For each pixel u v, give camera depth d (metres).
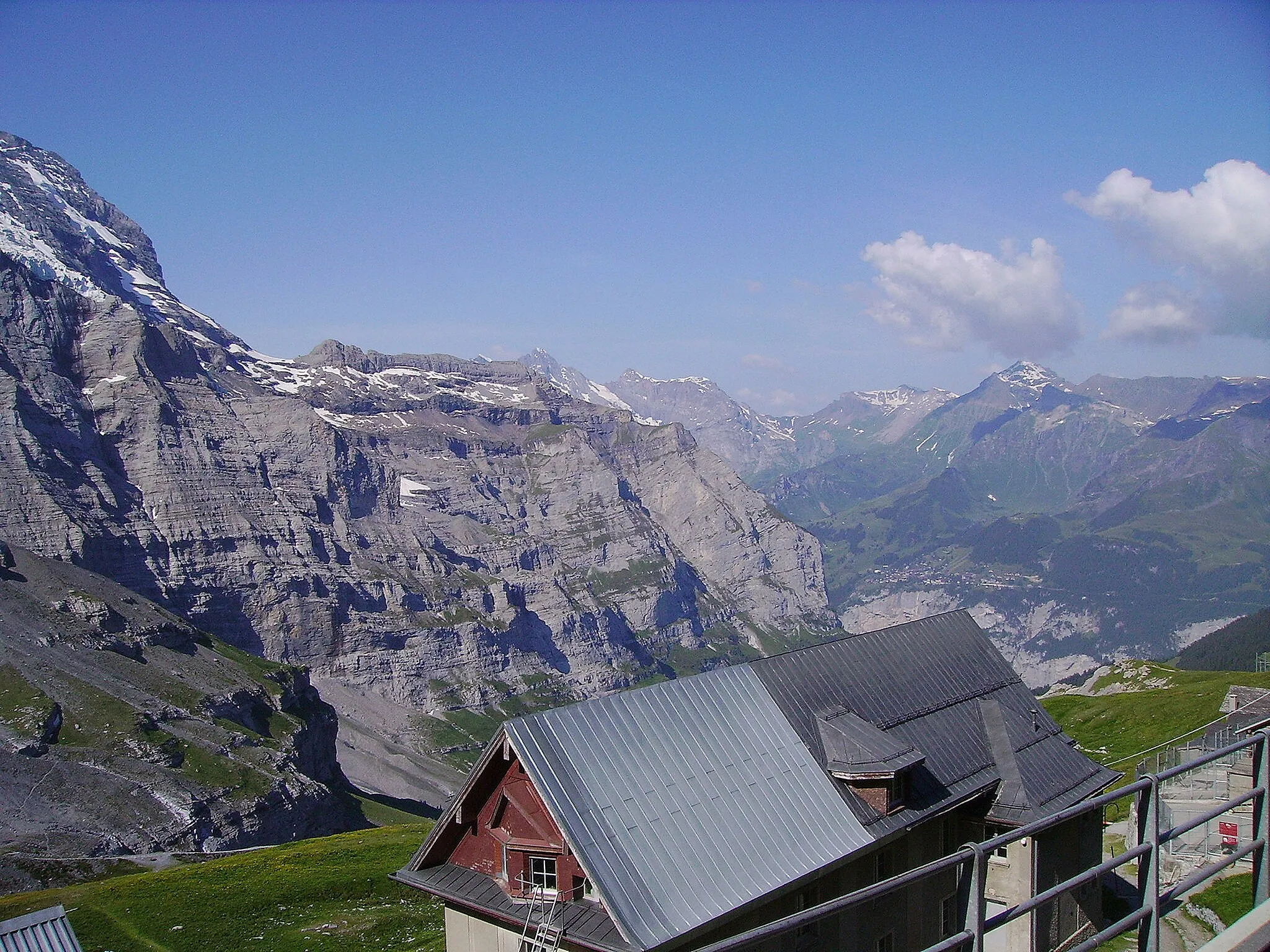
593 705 41.53
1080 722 139.12
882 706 53.03
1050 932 51.09
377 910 84.88
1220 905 45.25
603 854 36.41
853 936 44.50
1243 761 61.25
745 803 41.91
